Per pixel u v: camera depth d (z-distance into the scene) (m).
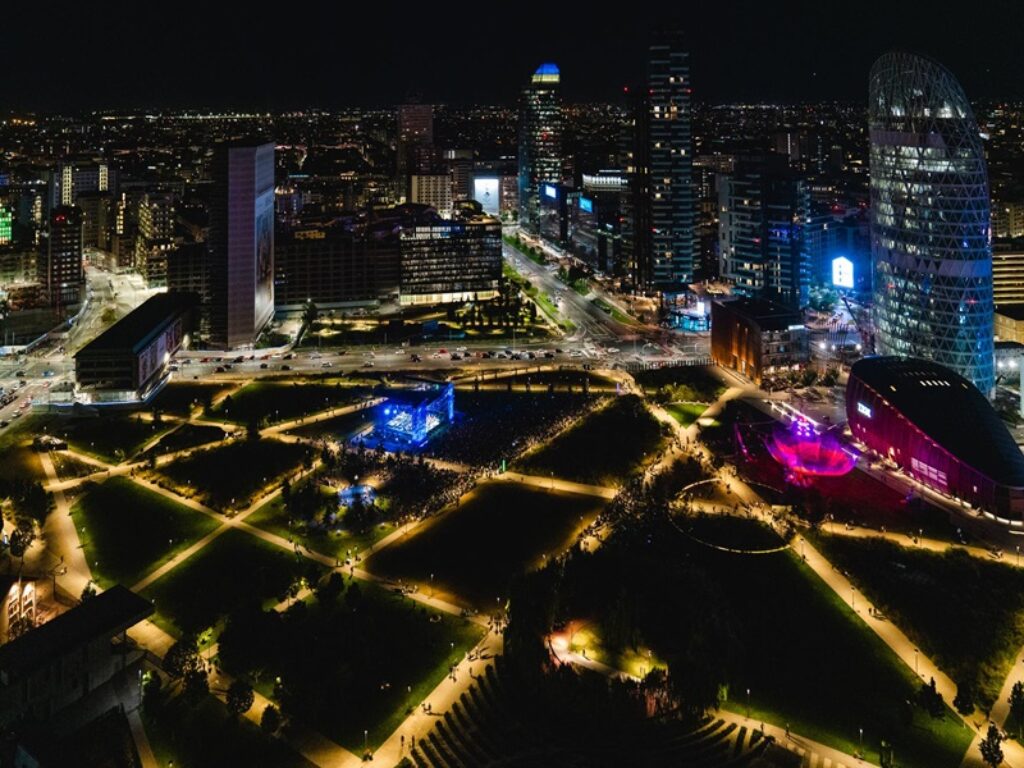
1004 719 172.00
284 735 171.88
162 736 172.38
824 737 167.12
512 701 179.25
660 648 194.25
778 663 190.00
